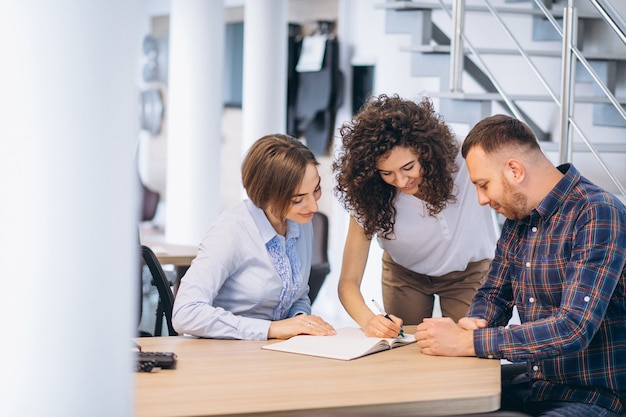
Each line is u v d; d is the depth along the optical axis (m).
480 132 2.41
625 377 2.32
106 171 1.20
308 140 7.51
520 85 5.71
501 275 2.65
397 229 2.95
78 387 1.21
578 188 2.37
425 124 2.63
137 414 1.76
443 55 5.37
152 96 9.88
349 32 7.27
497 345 2.34
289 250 2.80
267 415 1.82
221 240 2.68
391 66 6.80
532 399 2.41
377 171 2.75
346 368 2.22
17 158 1.17
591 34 5.28
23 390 1.19
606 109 4.90
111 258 1.22
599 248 2.26
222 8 6.08
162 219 9.93
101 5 1.18
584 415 2.26
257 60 6.10
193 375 2.11
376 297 6.60
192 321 2.55
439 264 3.08
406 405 1.92
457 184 2.95
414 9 5.53
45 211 1.18
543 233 2.41
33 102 1.17
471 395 1.98
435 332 2.41
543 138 5.50
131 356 1.28
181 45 6.04
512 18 5.79
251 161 2.63
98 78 1.18
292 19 7.75
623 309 2.32
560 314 2.27
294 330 2.57
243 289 2.71
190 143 6.06
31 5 1.16
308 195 2.61
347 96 7.29
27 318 1.18
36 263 1.18
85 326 1.21
